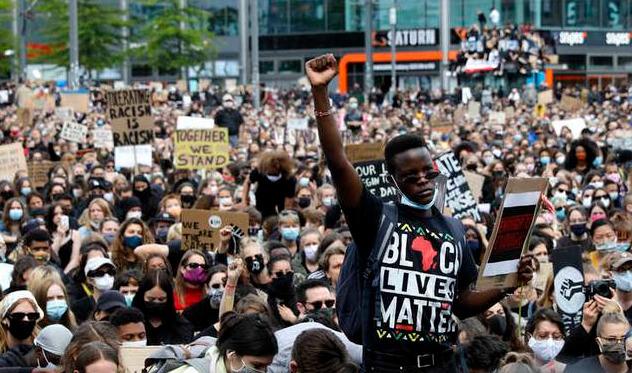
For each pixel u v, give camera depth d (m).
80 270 12.42
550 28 78.75
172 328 10.66
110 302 10.36
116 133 22.47
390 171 6.25
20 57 68.88
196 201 17.34
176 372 7.66
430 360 6.14
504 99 59.22
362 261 6.16
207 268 11.66
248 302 9.64
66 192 19.64
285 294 10.96
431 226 6.20
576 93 62.94
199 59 69.12
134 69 80.88
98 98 50.19
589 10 79.88
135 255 13.62
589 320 9.66
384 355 6.11
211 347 7.86
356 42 80.75
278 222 14.95
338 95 59.12
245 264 11.39
